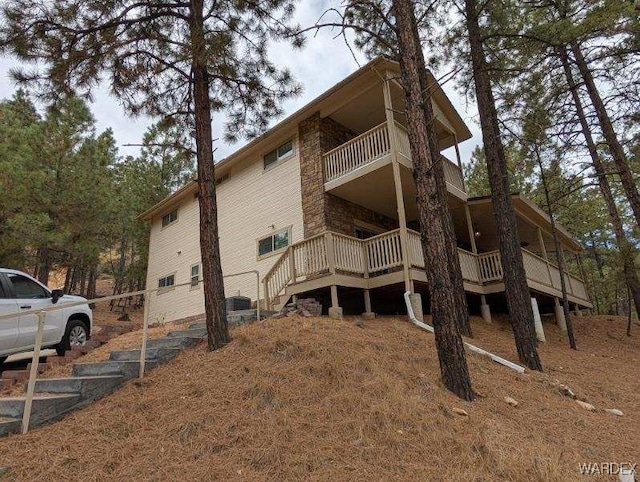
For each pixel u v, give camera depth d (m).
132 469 3.50
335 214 12.48
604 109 12.45
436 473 3.42
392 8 7.15
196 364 5.64
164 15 7.21
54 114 7.47
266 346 5.76
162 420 4.27
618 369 9.09
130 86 7.34
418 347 6.90
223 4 7.38
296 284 10.04
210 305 6.29
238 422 4.07
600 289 22.92
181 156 7.75
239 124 8.38
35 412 4.35
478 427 4.22
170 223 18.89
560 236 18.97
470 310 14.25
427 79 10.18
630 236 15.75
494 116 10.27
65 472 3.48
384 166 10.70
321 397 4.54
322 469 3.42
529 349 7.70
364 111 13.00
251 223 14.66
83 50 6.54
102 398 4.95
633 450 4.48
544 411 5.32
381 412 4.21
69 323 7.79
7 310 6.54
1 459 3.65
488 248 20.25
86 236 15.60
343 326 7.23
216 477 3.34
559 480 3.46
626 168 12.10
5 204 11.36
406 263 9.52
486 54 10.55
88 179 15.15
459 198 13.48
